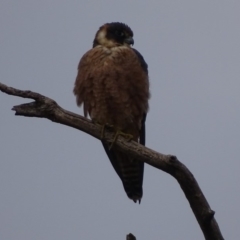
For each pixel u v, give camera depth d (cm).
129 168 1212
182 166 855
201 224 860
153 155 908
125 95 1159
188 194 861
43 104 914
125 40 1281
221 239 859
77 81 1191
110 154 1235
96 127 1001
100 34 1300
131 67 1159
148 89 1202
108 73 1145
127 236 777
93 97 1175
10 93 881
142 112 1194
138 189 1239
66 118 948
